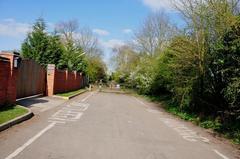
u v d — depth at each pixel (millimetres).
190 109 19781
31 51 34531
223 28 14742
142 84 43844
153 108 24281
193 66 17625
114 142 9297
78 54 58531
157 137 10883
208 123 15555
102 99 29297
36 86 23594
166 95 32781
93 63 89625
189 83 18406
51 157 7102
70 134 10023
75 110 17297
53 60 35438
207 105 18109
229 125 14070
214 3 15766
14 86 14961
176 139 10930
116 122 13641
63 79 32438
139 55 56625
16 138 8797
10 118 11102
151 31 49062
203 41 16797
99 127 11867
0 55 14539
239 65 12461
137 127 12719
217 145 10672
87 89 54469
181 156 8359
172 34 20641
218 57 14594
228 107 15102
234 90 12359
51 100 22109
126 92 58406
